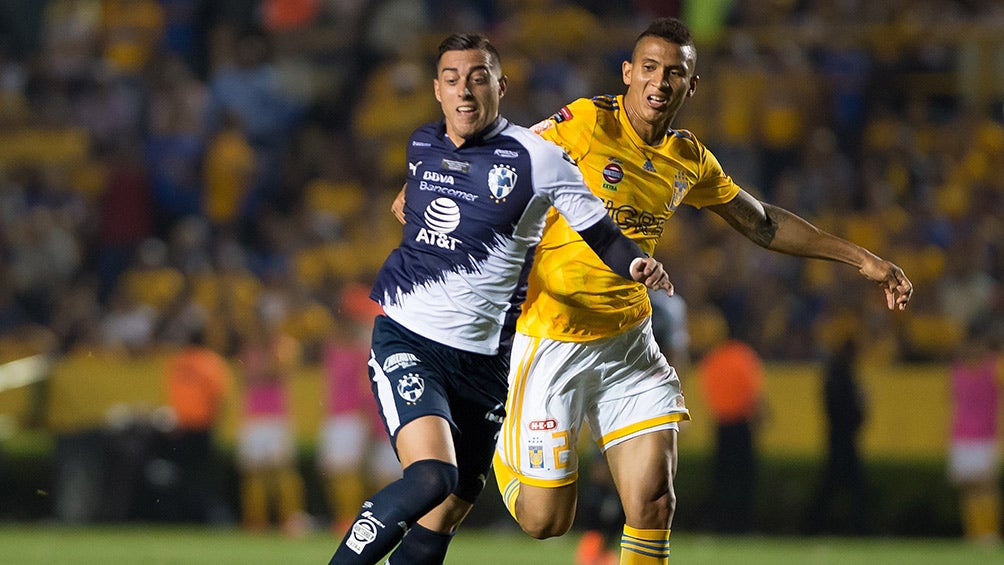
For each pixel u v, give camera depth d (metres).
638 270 20.53
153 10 81.00
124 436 56.75
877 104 72.31
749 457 55.72
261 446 57.34
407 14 77.19
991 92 71.94
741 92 70.88
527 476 23.89
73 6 83.94
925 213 67.50
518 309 21.69
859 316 62.25
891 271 24.28
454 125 21.12
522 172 20.89
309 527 57.72
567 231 23.19
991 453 55.78
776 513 58.34
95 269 71.00
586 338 23.47
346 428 55.03
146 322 64.31
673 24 23.06
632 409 23.44
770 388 58.81
